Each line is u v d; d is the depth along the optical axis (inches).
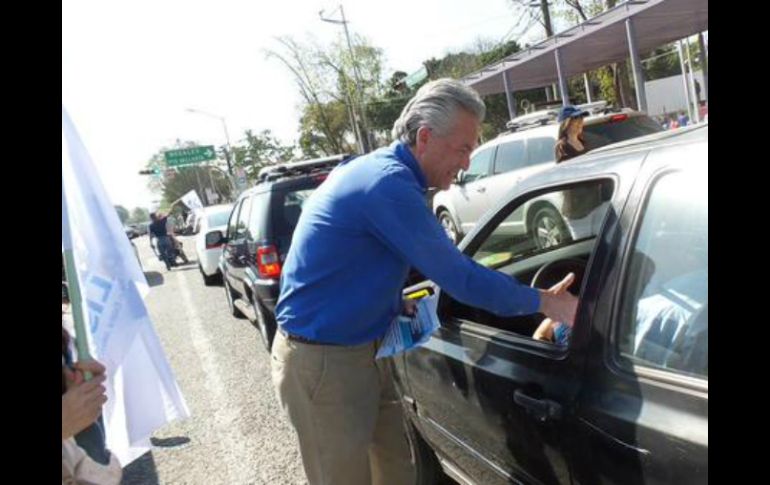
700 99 692.1
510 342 78.0
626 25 383.6
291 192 208.4
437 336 94.9
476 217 331.6
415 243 70.2
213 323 302.7
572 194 98.0
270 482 132.9
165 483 140.0
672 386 53.8
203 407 184.2
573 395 63.2
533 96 1237.1
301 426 84.0
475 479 91.4
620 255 62.4
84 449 60.5
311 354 80.2
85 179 67.1
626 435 55.5
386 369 89.8
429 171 75.8
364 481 86.0
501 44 1219.9
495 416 77.9
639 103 388.5
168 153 1653.5
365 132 1346.0
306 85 1355.8
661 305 57.6
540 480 71.4
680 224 58.0
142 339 70.8
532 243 125.0
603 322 62.2
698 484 49.0
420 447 111.4
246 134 2175.2
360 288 77.1
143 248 1230.3
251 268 223.9
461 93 71.9
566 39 432.5
